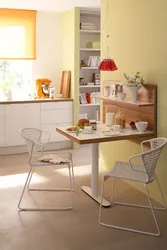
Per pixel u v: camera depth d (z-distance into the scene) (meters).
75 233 3.95
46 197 4.92
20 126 7.10
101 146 6.25
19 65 7.67
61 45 7.88
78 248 3.64
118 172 4.21
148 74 4.84
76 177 5.73
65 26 7.64
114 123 5.26
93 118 8.27
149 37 4.76
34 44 7.51
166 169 4.62
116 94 5.44
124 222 4.21
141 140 5.01
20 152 7.29
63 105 7.44
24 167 6.27
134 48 5.10
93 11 7.57
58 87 7.98
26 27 7.37
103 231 4.00
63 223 4.17
